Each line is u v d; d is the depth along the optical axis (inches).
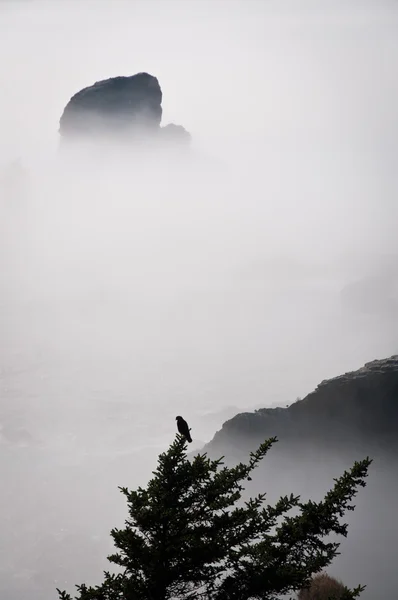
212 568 1194.6
